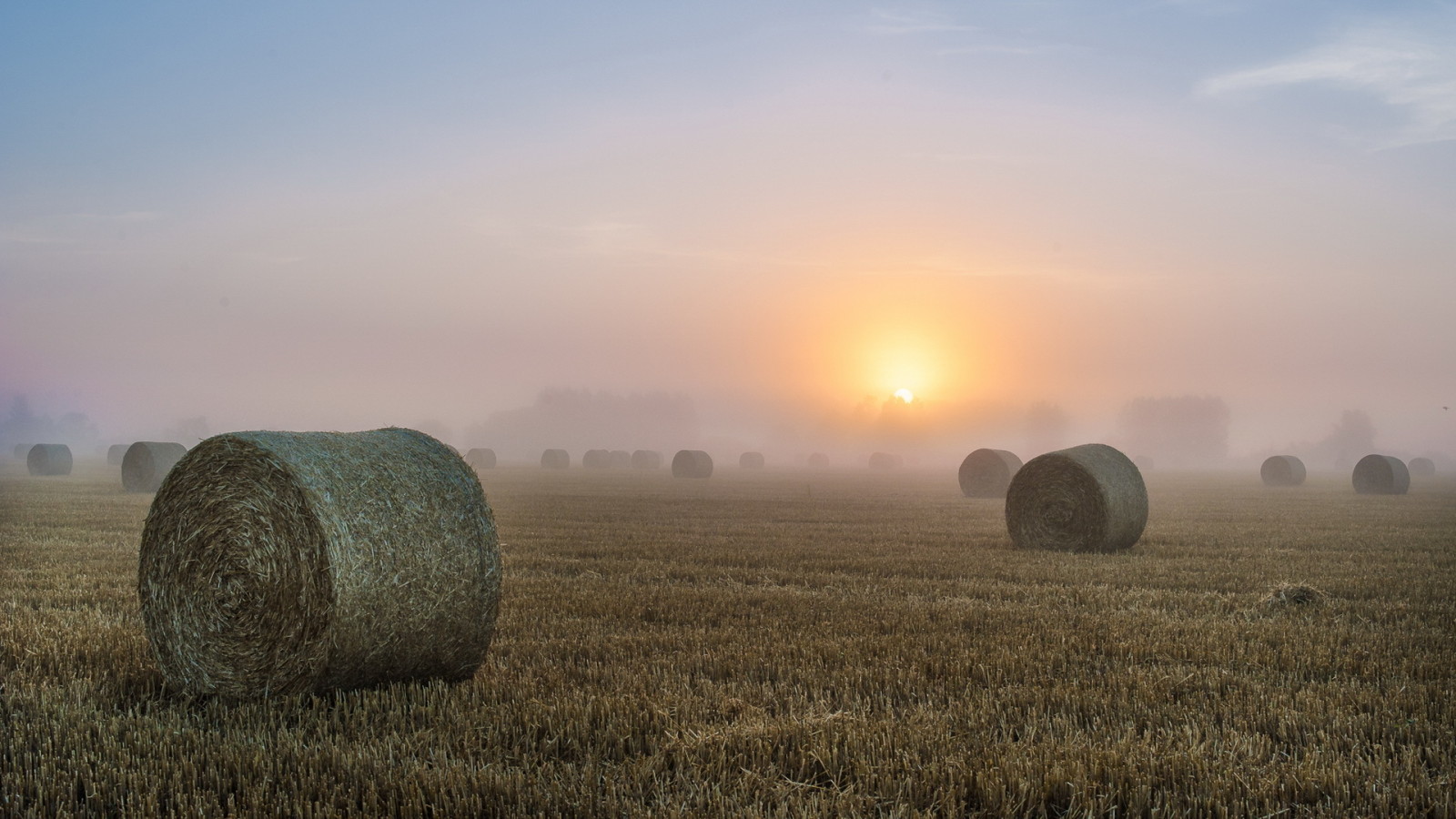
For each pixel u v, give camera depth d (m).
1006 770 6.82
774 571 17.75
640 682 9.18
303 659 8.87
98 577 16.08
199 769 7.02
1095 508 21.89
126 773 6.73
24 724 7.70
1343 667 10.16
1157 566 18.73
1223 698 8.97
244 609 9.16
